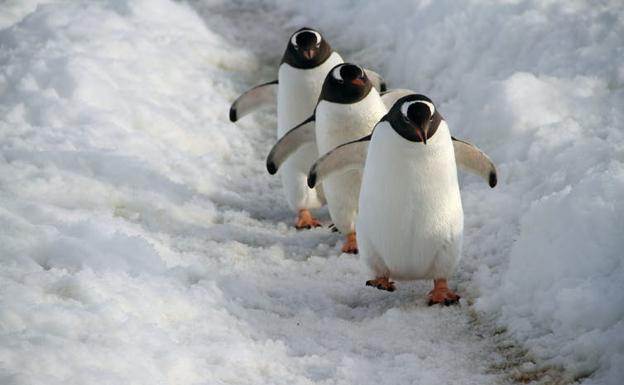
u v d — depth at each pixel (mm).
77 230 18719
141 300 16188
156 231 21219
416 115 17000
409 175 17547
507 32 27141
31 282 15883
